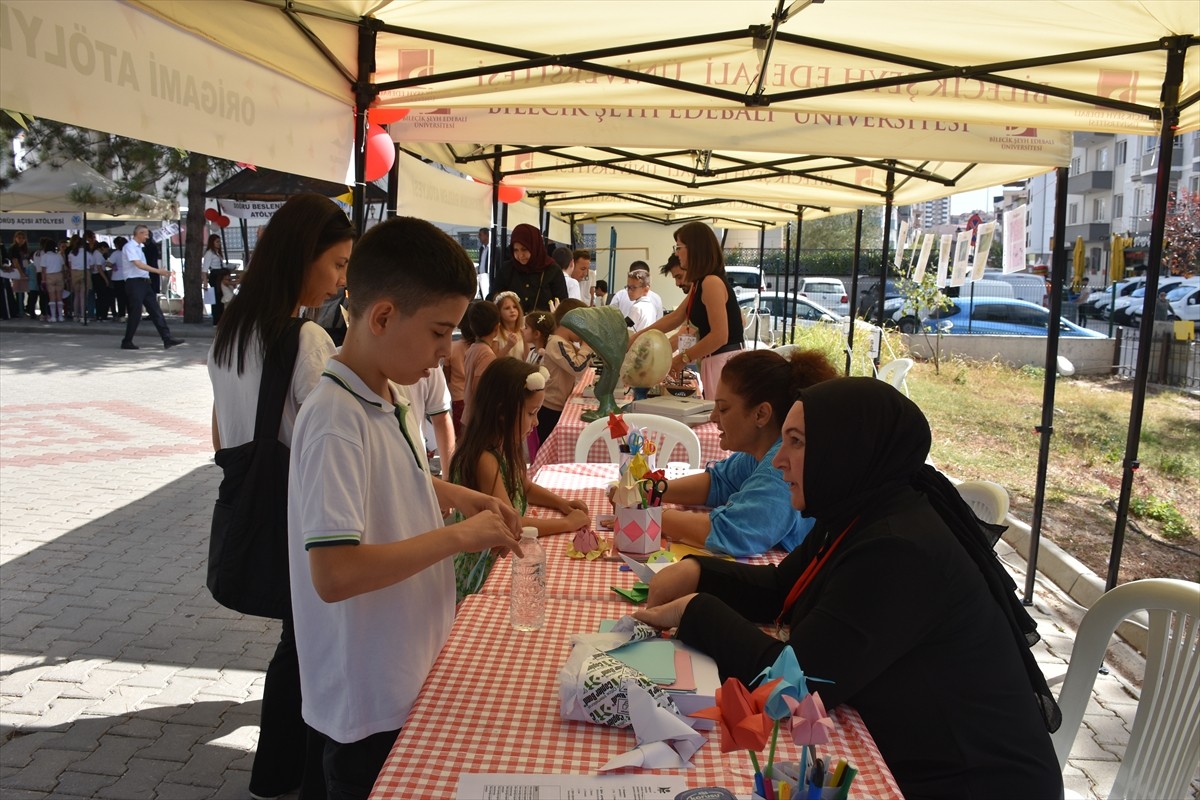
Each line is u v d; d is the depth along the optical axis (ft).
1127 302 67.77
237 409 8.05
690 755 4.99
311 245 8.02
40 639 13.50
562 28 12.10
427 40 12.12
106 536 18.48
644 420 14.56
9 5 6.24
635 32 12.26
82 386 39.14
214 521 8.09
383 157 16.58
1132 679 13.12
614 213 48.96
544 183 30.71
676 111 16.21
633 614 6.57
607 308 15.88
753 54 12.56
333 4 11.24
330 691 5.89
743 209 41.70
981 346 54.24
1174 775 6.75
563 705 5.32
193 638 13.71
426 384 11.96
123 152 54.54
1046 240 123.03
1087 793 10.35
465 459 9.98
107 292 68.39
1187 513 22.91
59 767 10.20
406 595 5.94
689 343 19.25
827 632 5.46
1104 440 32.55
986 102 12.86
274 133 10.54
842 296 75.51
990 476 26.84
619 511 8.52
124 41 7.64
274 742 9.45
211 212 65.26
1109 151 117.60
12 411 32.91
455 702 5.50
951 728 5.51
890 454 5.94
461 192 26.55
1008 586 6.08
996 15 11.22
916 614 5.46
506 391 9.95
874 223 126.00
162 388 39.11
